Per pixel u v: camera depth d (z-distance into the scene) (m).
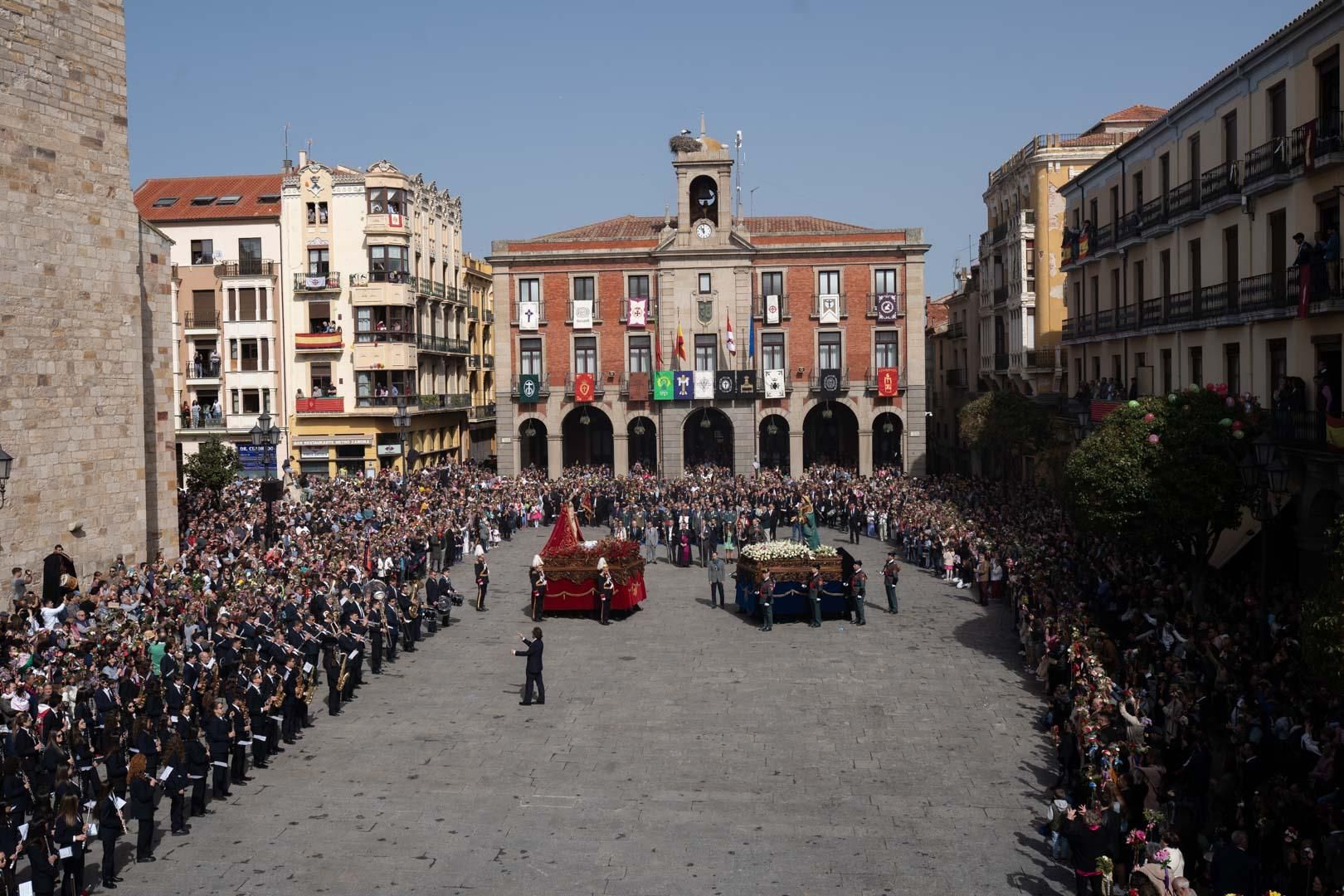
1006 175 64.44
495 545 52.94
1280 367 30.95
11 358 30.88
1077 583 33.38
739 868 17.66
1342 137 26.55
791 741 23.88
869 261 72.88
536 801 20.53
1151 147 40.78
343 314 69.56
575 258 73.81
